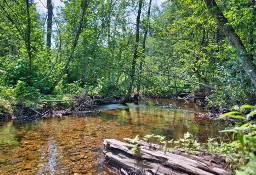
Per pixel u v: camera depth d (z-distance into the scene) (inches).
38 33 524.4
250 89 353.4
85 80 700.7
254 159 90.0
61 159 215.0
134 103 685.3
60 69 582.2
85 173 186.7
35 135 297.9
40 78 535.2
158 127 357.7
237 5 306.5
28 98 457.4
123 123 385.7
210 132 325.7
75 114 466.0
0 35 568.7
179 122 401.4
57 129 332.8
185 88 806.5
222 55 402.3
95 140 277.3
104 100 651.5
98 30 735.7
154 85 711.7
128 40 756.6
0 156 220.8
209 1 320.8
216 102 431.2
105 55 722.8
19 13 490.6
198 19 406.0
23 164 202.7
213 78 508.7
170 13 798.5
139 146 200.8
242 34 329.7
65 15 569.3
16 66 501.4
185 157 173.0
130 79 690.2
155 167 171.5
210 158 168.7
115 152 206.2
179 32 696.4
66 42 607.8
